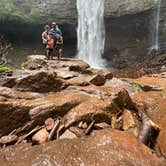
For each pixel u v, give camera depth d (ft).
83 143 23.07
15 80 32.45
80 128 26.13
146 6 126.52
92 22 140.46
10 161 21.43
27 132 26.61
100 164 20.54
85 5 140.36
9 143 24.90
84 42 141.59
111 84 44.50
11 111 26.96
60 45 52.85
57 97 30.48
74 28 140.56
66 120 26.86
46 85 33.12
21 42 140.05
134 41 135.33
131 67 119.96
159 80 53.83
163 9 125.70
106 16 133.90
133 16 129.39
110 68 131.34
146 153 23.06
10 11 128.67
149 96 41.42
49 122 26.71
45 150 22.25
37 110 27.32
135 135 27.53
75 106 28.68
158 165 21.98
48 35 52.13
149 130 28.32
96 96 31.60
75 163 20.58
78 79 37.09
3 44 132.87
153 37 130.62
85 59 141.18
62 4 137.80
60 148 22.36
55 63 48.80
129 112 31.53
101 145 22.74
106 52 139.03
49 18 136.26
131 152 22.40
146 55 129.70
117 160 21.09
